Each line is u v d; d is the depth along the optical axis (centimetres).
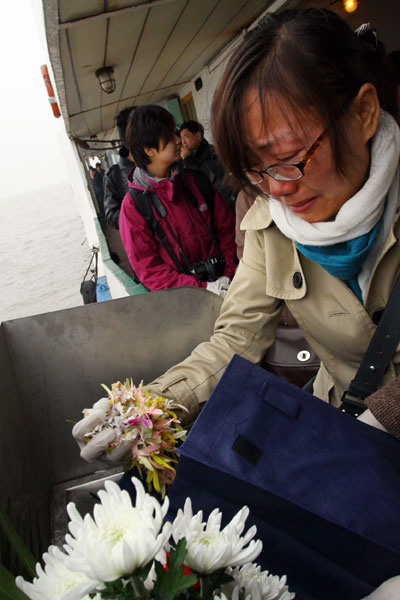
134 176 229
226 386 67
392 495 61
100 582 38
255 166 76
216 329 107
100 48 303
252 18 377
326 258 84
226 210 247
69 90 396
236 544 42
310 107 67
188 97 632
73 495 119
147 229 230
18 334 115
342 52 68
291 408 65
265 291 101
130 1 233
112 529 39
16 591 41
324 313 94
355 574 62
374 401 68
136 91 535
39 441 121
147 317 123
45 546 100
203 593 43
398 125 78
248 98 69
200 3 278
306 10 71
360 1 345
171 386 93
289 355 147
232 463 62
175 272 234
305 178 73
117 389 83
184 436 83
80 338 119
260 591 46
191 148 345
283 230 85
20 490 94
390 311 84
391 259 84
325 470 62
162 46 362
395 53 127
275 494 61
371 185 74
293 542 63
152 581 43
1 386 101
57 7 206
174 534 43
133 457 78
